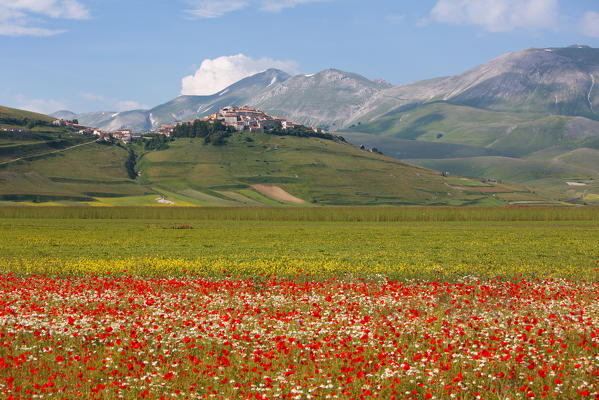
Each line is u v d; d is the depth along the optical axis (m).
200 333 16.75
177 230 72.00
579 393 12.39
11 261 36.94
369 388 12.30
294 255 42.06
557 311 20.36
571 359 14.41
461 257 40.91
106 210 107.38
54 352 15.19
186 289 25.95
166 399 12.07
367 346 15.62
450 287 26.30
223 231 70.88
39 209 105.31
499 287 26.81
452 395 11.62
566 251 45.59
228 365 13.88
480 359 14.09
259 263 36.03
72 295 23.08
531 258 40.44
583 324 17.84
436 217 105.56
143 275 31.39
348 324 18.27
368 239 58.75
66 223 86.06
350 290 25.56
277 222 97.12
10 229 68.62
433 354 14.30
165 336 16.66
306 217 106.56
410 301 22.47
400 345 15.55
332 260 38.38
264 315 19.88
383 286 25.78
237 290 25.55
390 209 110.81
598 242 54.50
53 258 38.97
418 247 49.38
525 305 21.72
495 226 84.69
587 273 32.59
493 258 40.41
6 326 17.62
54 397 12.02
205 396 12.16
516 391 12.50
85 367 13.99
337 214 106.19
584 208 108.00
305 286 26.16
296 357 14.78
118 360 14.60
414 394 12.35
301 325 17.94
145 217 106.94
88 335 16.89
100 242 53.00
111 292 24.23
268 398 12.02
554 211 104.56
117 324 17.83
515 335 16.61
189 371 13.69
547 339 16.48
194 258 39.41
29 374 13.39
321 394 12.18
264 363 13.90
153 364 13.78
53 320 17.91
